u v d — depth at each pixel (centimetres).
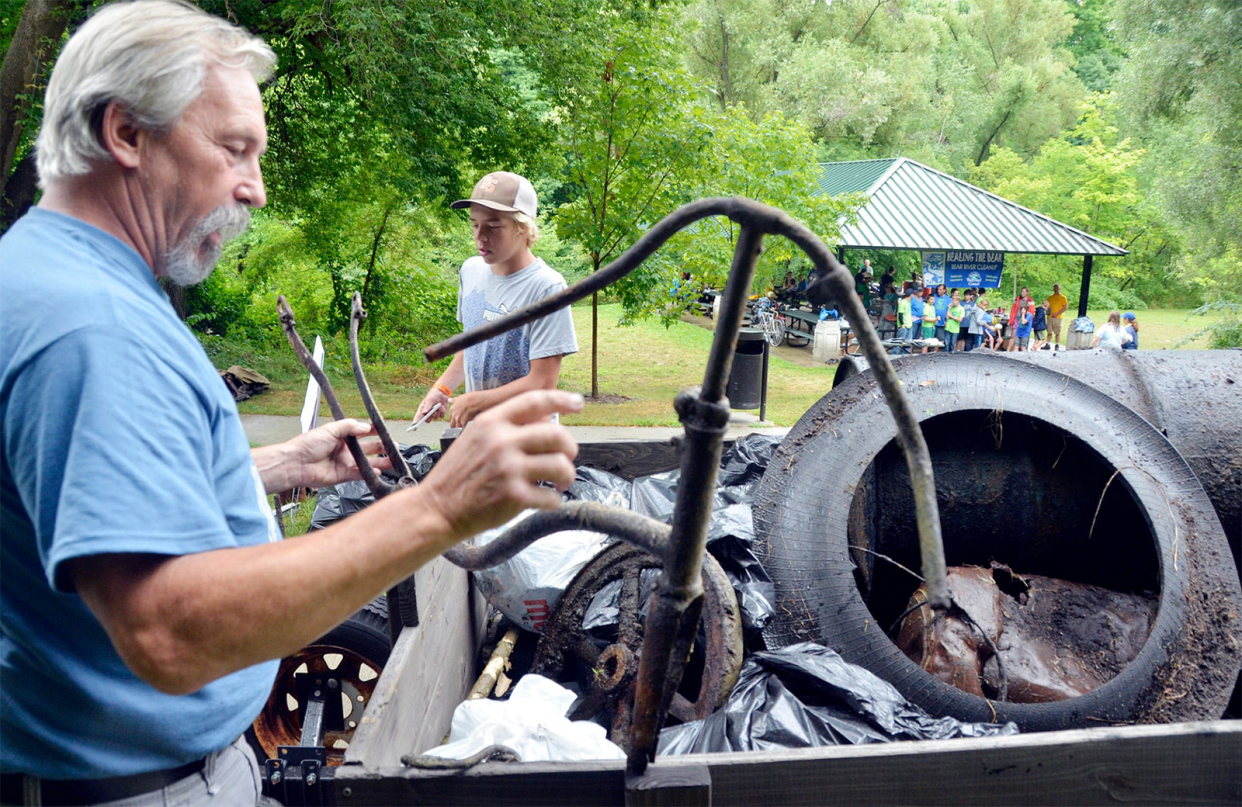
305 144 1364
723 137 1302
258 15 1127
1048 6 4678
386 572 96
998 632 256
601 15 1178
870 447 271
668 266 1395
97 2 974
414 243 1800
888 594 309
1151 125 2198
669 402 1389
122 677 122
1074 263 3906
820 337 2070
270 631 95
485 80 1244
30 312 103
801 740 201
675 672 139
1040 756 157
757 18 3778
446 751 180
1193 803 161
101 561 97
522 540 131
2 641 121
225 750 145
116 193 118
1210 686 229
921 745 156
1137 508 288
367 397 190
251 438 976
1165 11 1983
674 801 145
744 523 274
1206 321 3488
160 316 116
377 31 996
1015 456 293
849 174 2483
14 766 124
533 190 337
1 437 105
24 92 995
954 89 4381
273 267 1730
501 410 96
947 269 2216
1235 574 243
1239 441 282
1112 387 296
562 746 187
